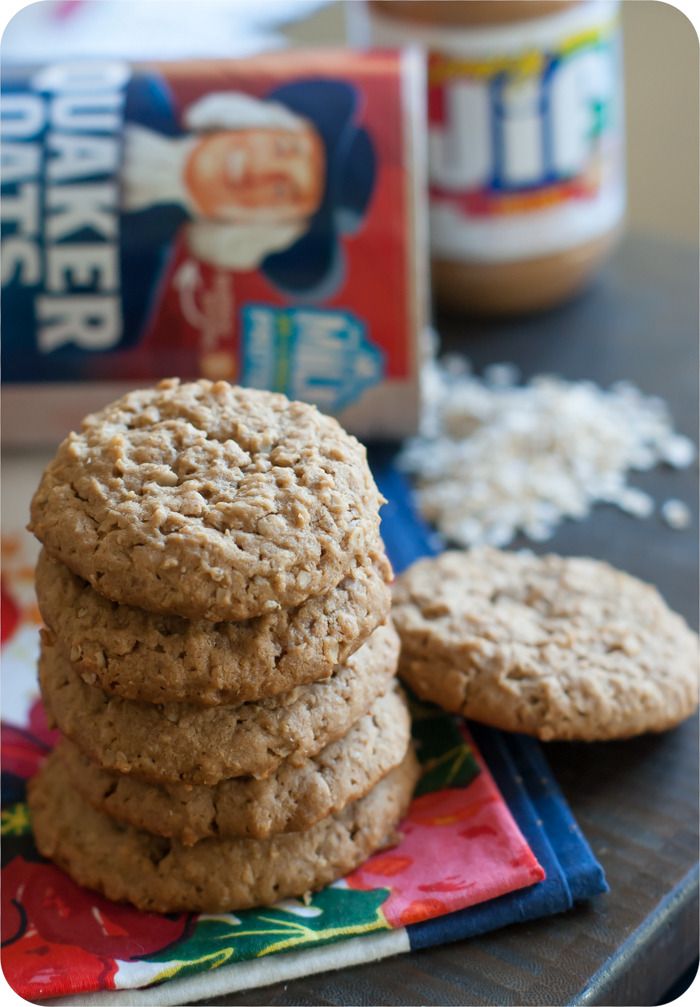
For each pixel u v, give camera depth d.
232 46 0.82
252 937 0.44
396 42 0.66
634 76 0.90
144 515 0.43
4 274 0.59
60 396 0.60
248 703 0.44
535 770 0.49
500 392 0.66
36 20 0.84
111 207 0.59
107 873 0.46
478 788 0.48
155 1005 0.44
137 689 0.43
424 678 0.49
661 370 0.67
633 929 0.45
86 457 0.44
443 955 0.45
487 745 0.49
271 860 0.45
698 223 0.88
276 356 0.60
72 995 0.44
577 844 0.47
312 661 0.43
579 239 0.68
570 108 0.66
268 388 0.60
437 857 0.46
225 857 0.45
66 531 0.43
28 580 0.56
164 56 0.64
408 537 0.57
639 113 0.90
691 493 0.61
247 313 0.59
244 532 0.43
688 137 0.89
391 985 0.44
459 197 0.67
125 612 0.43
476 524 0.59
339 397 0.61
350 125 0.59
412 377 0.60
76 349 0.59
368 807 0.46
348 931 0.44
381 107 0.59
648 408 0.65
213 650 0.43
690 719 0.51
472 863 0.46
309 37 0.85
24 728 0.51
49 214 0.58
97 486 0.43
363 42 0.68
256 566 0.42
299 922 0.45
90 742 0.44
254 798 0.44
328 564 0.43
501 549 0.58
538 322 0.71
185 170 0.59
